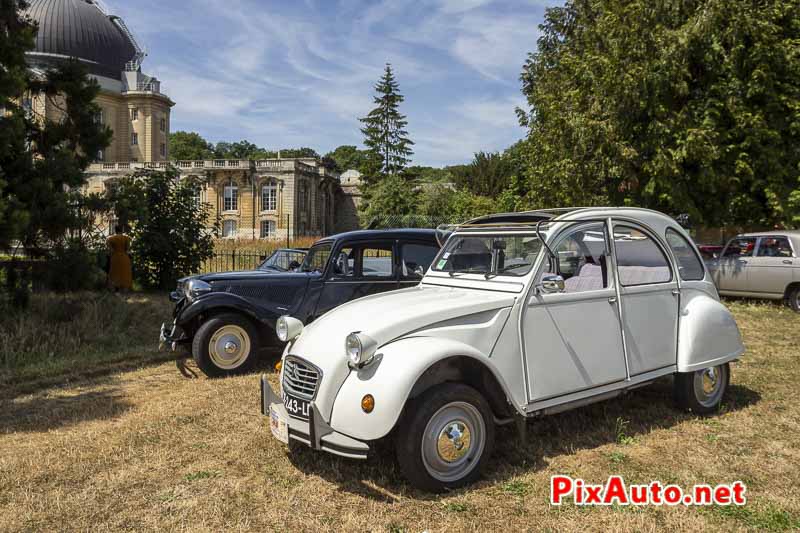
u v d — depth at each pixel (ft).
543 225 15.21
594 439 16.07
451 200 159.84
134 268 48.78
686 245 18.51
